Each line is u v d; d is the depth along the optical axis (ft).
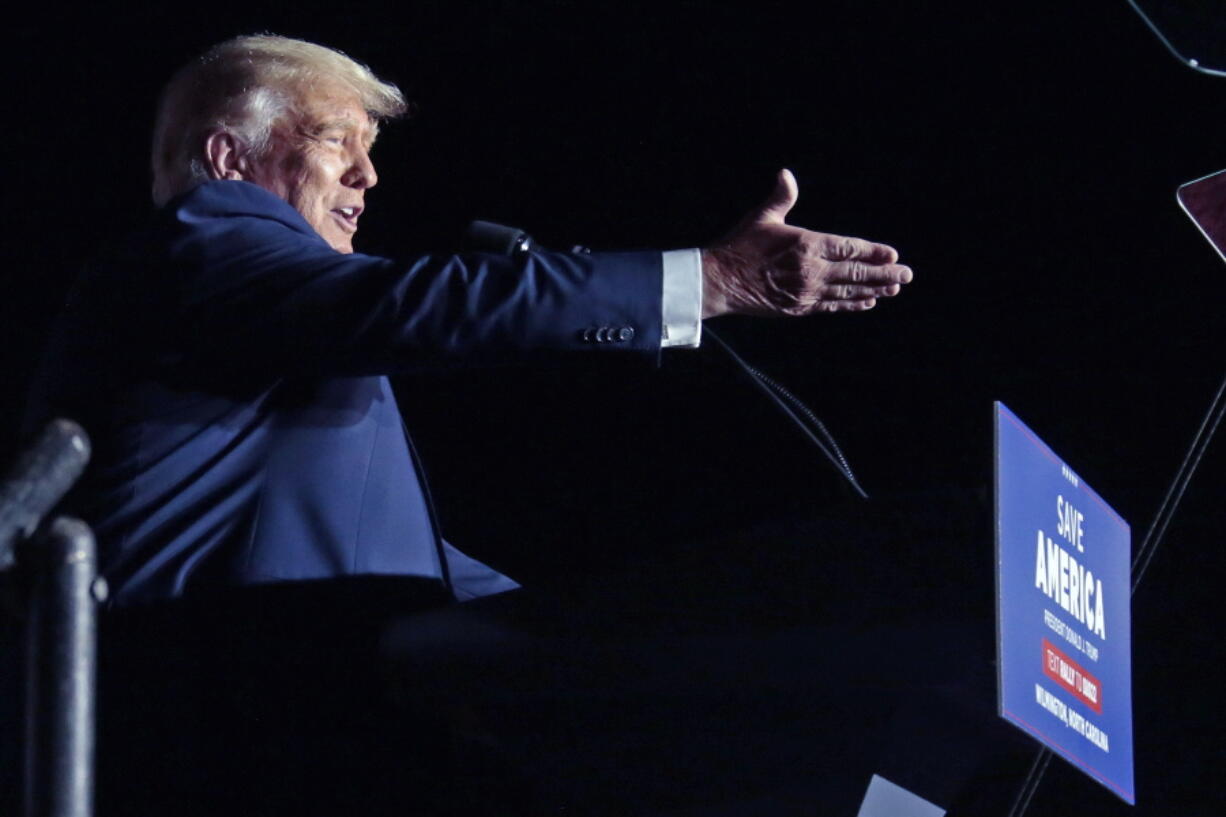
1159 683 37.76
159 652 20.43
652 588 17.15
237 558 21.15
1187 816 36.47
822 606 16.76
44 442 13.70
